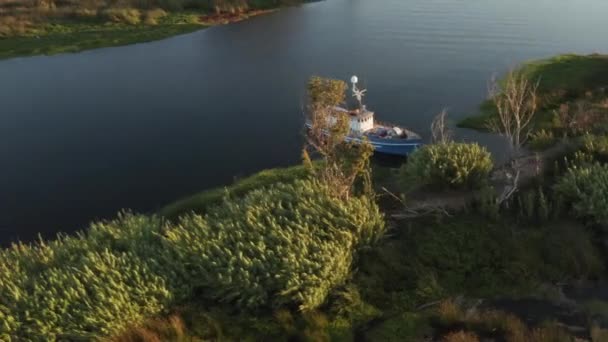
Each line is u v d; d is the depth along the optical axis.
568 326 17.78
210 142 37.16
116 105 43.38
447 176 24.16
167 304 17.97
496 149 34.12
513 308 18.64
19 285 18.11
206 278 18.52
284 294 18.05
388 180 27.64
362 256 20.39
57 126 39.78
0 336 16.34
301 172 30.47
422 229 22.05
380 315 18.45
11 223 28.88
